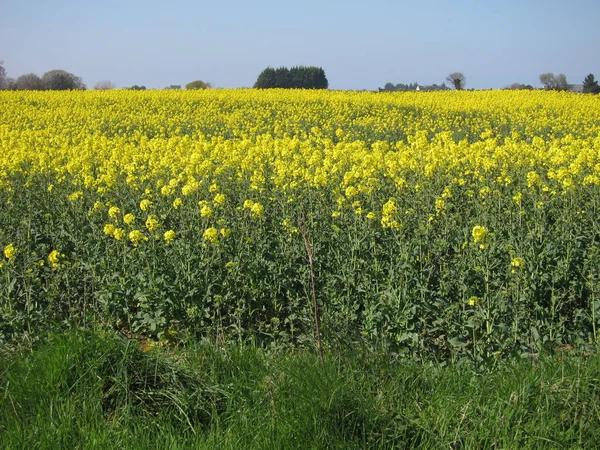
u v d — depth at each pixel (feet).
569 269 24.14
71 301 24.12
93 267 24.39
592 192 33.35
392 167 38.88
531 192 33.86
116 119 85.46
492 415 15.29
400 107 98.63
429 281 24.43
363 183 35.65
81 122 82.89
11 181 40.47
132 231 26.11
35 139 61.41
